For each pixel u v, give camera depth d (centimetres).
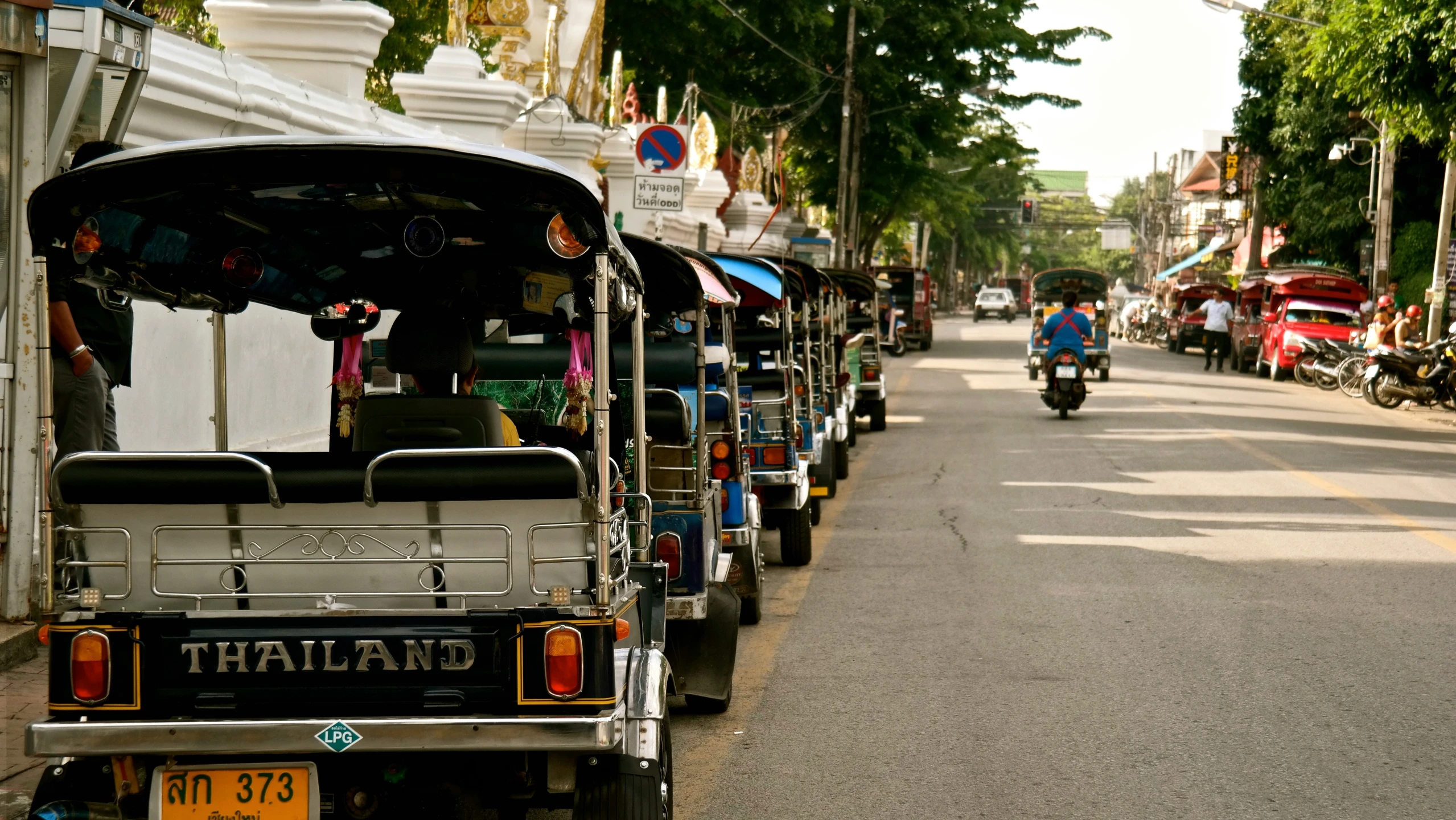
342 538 663
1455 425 3559
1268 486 2377
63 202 671
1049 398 3569
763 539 1947
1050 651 1261
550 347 1044
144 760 668
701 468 1064
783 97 5897
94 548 668
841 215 6175
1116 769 939
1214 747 984
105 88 1166
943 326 11194
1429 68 3045
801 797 894
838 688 1156
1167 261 17250
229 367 1558
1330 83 5153
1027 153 7269
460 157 648
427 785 673
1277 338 5081
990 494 2302
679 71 4994
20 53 1079
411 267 866
